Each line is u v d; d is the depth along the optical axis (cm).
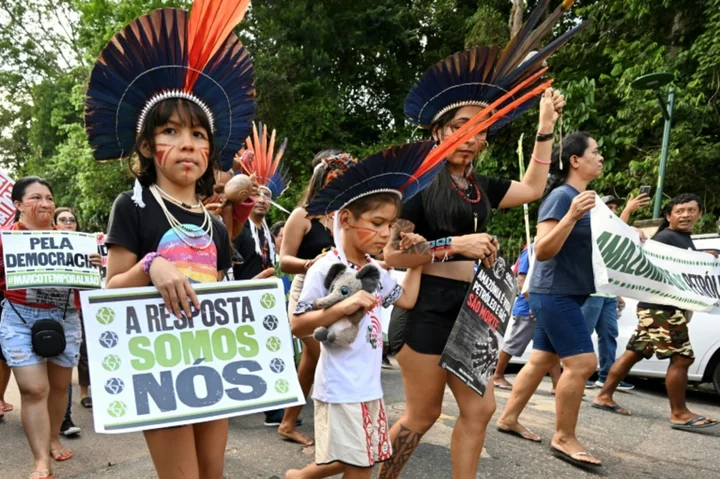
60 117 2341
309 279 237
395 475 270
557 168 378
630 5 1059
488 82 272
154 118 197
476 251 253
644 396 576
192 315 199
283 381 209
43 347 322
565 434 361
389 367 698
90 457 362
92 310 187
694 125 967
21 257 339
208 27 201
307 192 341
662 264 415
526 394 398
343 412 227
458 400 268
